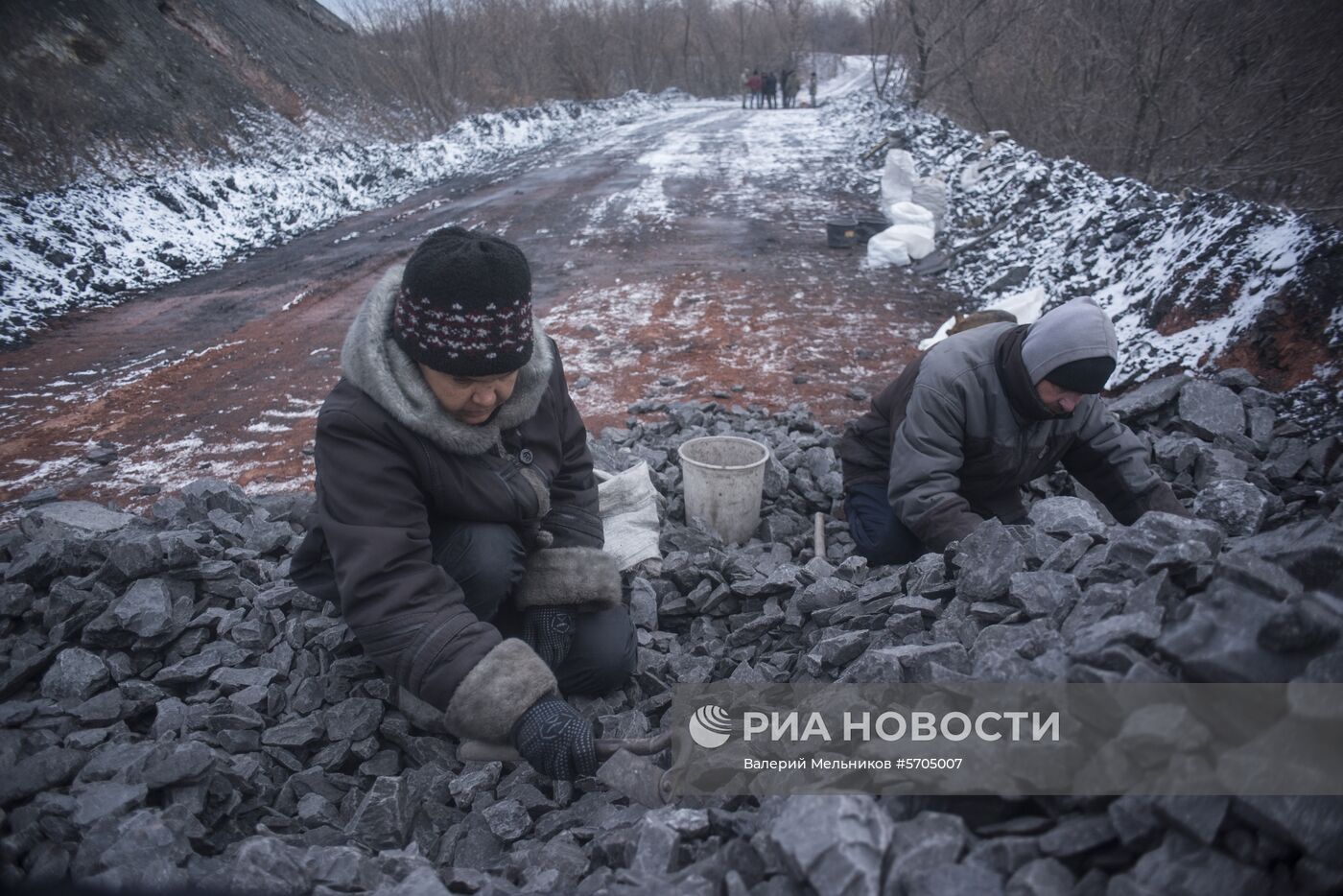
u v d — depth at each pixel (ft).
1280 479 11.51
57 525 11.33
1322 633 4.36
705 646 9.00
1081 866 4.47
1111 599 5.93
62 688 7.98
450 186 46.62
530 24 89.97
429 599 6.59
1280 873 4.03
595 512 8.50
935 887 4.25
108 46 41.01
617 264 28.53
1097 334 8.45
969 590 7.29
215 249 32.81
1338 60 28.60
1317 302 14.25
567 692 8.23
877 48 66.33
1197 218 18.29
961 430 9.37
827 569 9.89
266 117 48.16
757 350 20.22
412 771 7.26
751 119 79.71
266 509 11.69
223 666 8.39
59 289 26.13
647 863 5.25
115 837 5.56
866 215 34.50
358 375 6.68
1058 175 28.68
